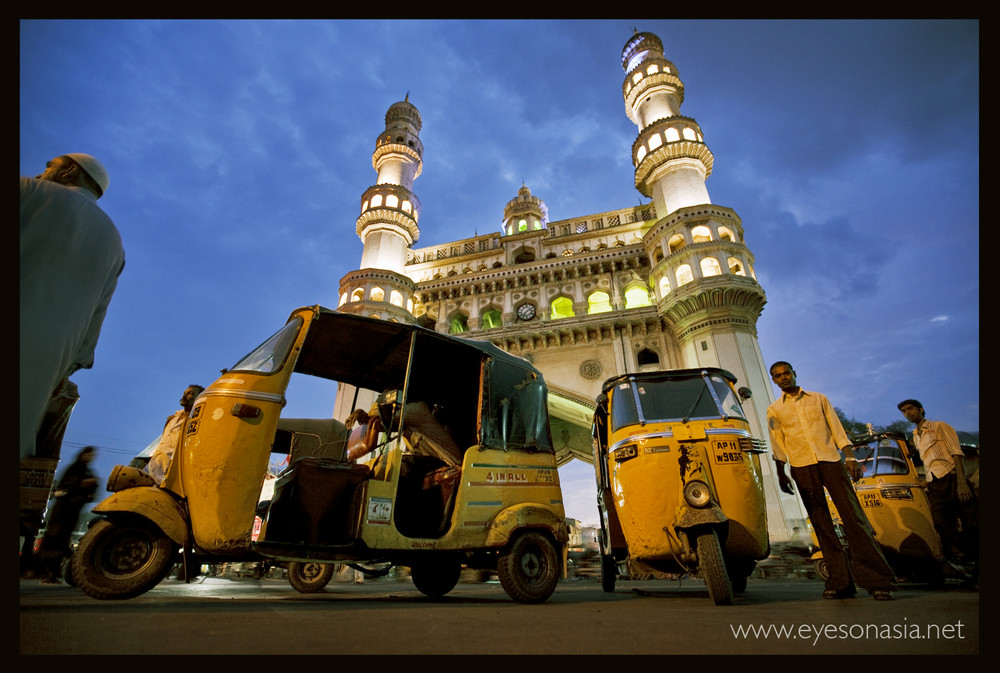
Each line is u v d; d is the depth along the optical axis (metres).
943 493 5.47
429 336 4.94
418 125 36.81
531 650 1.68
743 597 4.47
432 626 2.19
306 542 3.86
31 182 2.45
